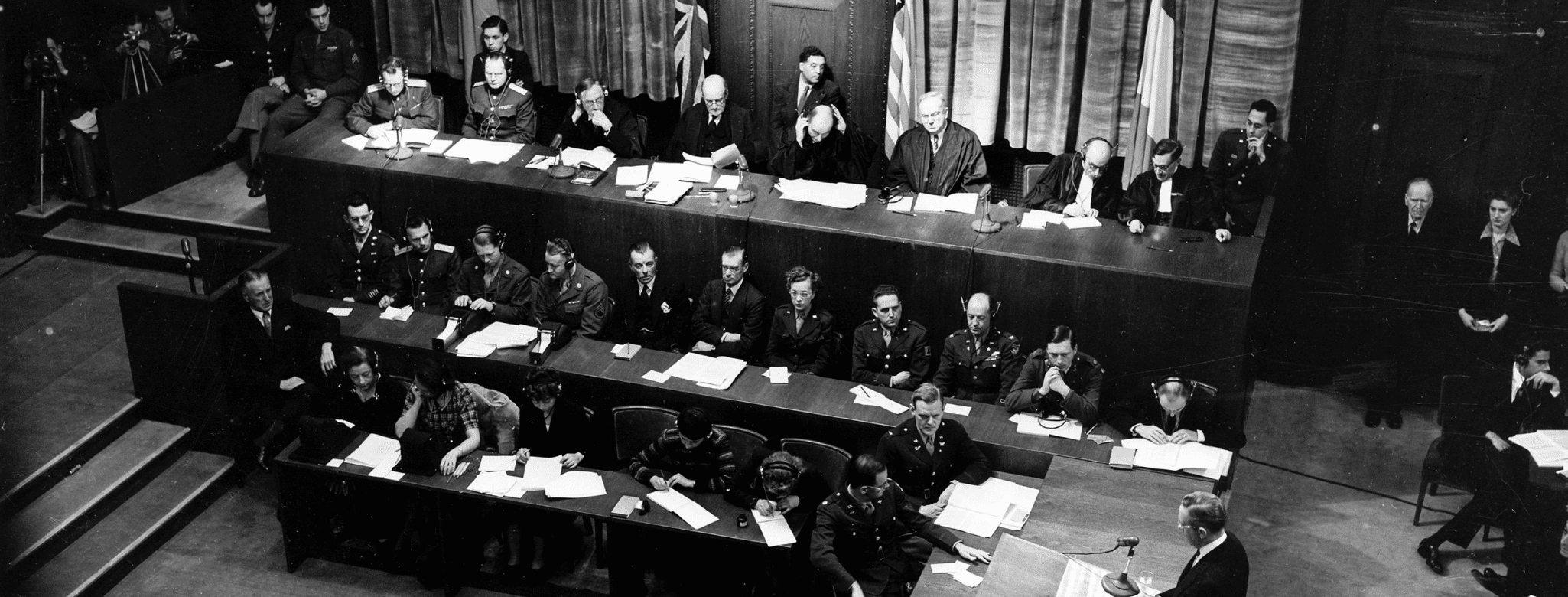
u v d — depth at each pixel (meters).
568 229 8.38
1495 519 6.88
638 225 8.20
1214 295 7.08
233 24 9.97
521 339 7.81
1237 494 7.63
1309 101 7.99
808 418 7.20
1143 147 8.49
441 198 8.54
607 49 9.52
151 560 7.48
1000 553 6.09
